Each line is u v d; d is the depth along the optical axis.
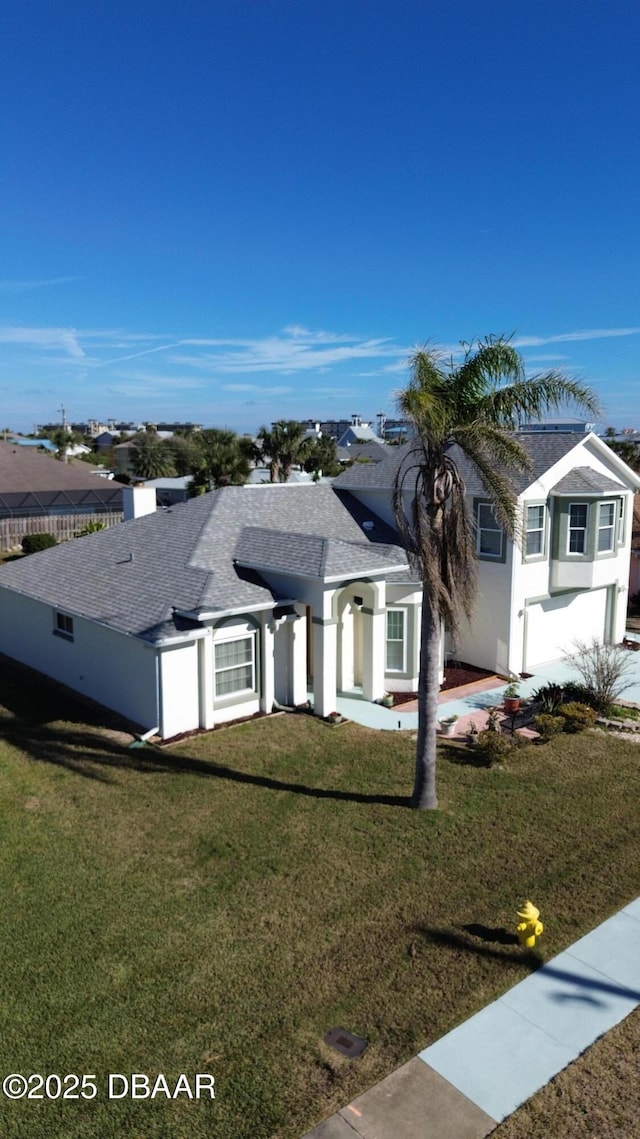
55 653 20.77
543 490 21.39
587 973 9.30
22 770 14.88
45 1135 7.10
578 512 21.95
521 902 10.71
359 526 22.72
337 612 18.27
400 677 20.14
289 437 54.25
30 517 48.41
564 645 23.41
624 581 24.88
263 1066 7.86
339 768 15.17
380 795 13.98
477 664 22.17
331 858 11.80
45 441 119.00
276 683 18.89
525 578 21.33
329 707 18.09
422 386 12.27
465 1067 7.84
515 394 12.32
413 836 12.49
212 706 17.28
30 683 20.69
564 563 22.08
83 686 19.59
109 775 14.71
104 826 12.75
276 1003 8.75
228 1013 8.59
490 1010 8.66
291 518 21.94
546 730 16.77
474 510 21.33
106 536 23.03
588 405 12.10
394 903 10.67
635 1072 7.77
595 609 24.45
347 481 24.61
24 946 9.69
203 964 9.39
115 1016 8.53
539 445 22.59
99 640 18.67
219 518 20.78
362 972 9.27
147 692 16.98
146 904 10.59
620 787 14.45
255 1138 7.04
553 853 12.02
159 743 16.36
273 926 10.15
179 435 125.00
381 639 19.16
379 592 18.83
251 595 17.77
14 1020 8.46
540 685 20.83
